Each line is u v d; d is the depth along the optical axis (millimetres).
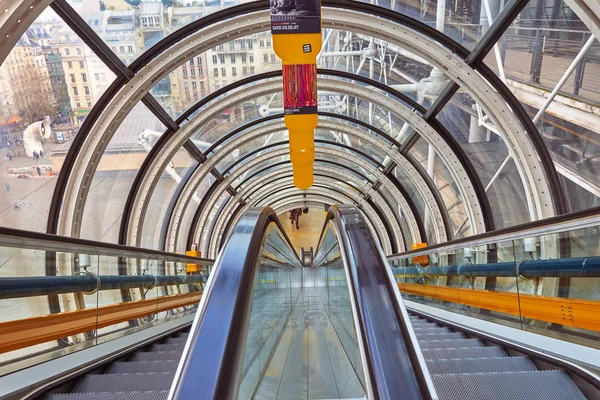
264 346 3273
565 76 6855
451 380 2410
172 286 6520
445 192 12414
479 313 4898
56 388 2689
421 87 9461
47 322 3152
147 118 9312
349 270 2150
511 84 7711
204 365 1369
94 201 9398
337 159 17250
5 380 2572
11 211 7086
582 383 2348
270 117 12344
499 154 9211
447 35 7863
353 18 7863
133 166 9898
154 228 12531
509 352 3422
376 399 1346
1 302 2709
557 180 7766
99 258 4188
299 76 7383
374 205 20812
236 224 2705
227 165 14734
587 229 2902
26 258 3105
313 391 3604
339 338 4051
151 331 5051
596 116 6738
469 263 5262
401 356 1487
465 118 9383
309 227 32375
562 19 6402
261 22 7750
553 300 3312
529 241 3719
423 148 11805
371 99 10250
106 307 4148
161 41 7691
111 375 2955
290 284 9023
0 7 4770
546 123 7535
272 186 20875
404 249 18719
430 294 7148
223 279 1927
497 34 7191
